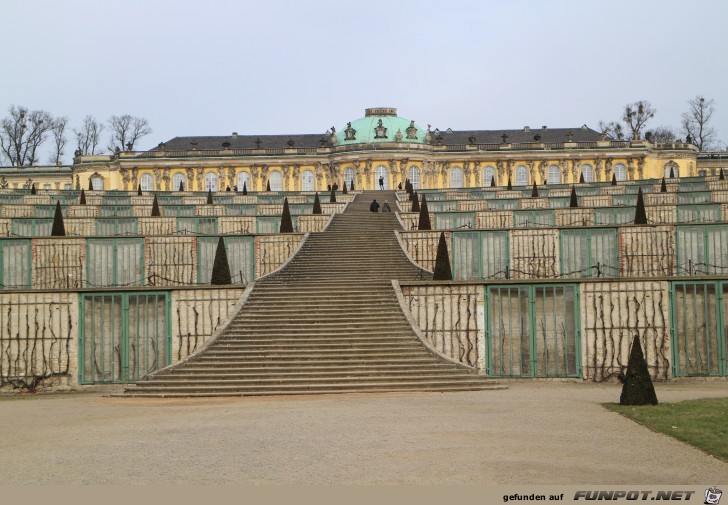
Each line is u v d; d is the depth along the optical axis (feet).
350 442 72.02
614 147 483.10
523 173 488.02
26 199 264.93
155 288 125.90
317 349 117.70
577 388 112.68
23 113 539.29
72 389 122.93
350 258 160.04
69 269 155.02
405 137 484.74
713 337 119.14
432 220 190.80
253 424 81.87
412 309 125.49
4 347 123.03
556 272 154.40
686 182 281.74
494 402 94.89
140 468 64.44
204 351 117.50
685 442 71.26
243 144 515.09
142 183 491.31
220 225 190.08
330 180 487.20
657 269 151.64
